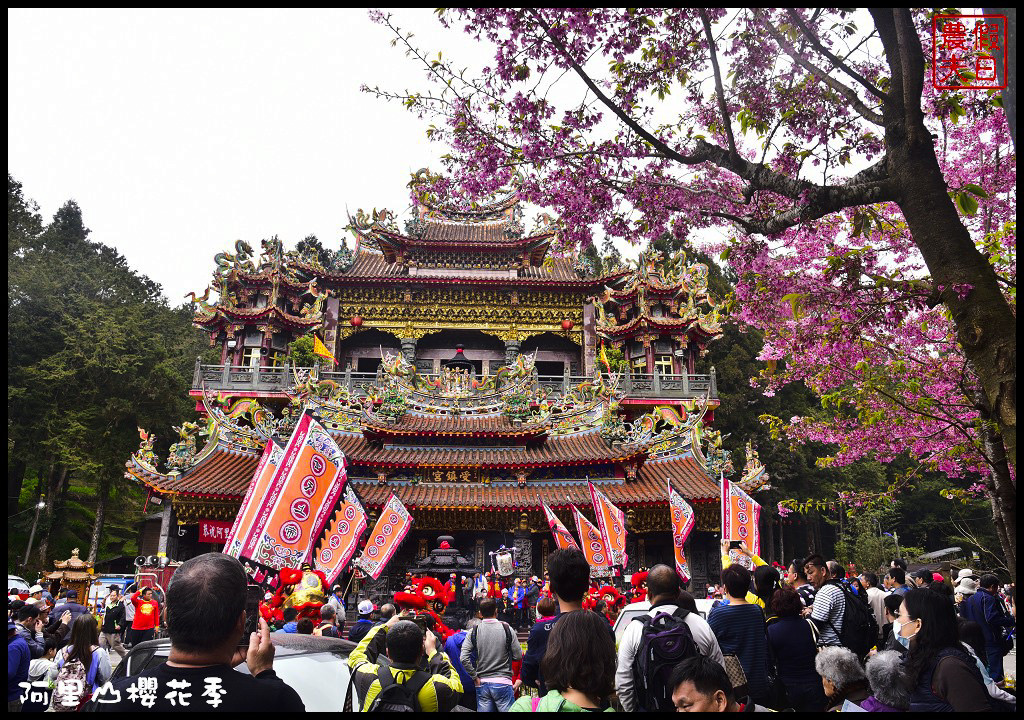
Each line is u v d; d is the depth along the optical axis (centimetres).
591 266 5009
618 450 2909
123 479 5178
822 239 1155
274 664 666
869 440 1443
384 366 3228
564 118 818
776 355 1173
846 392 1173
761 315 985
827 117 816
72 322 5316
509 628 824
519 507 2783
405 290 4834
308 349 4525
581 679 396
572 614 421
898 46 625
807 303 852
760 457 5212
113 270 7250
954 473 1393
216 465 2889
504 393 3188
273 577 959
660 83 816
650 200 845
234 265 4522
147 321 5925
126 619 1936
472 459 2977
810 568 941
